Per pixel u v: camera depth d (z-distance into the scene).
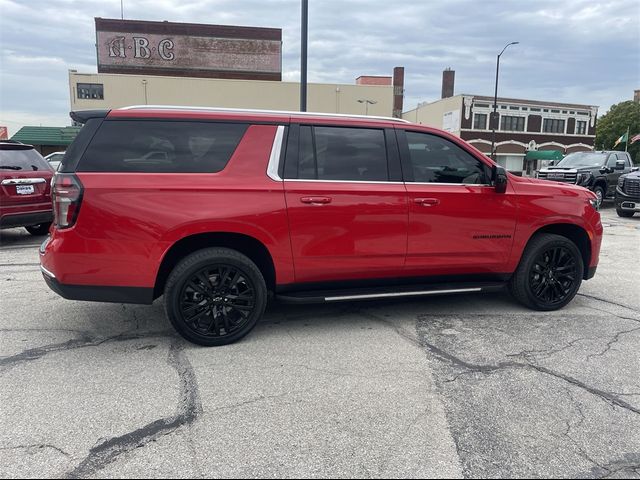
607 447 2.59
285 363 3.58
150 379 3.30
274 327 4.36
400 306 5.04
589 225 4.95
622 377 3.41
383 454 2.50
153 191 3.56
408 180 4.27
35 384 3.21
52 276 3.57
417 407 2.96
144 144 3.65
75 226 3.47
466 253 4.47
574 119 48.69
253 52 41.28
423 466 2.41
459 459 2.47
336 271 4.10
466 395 3.12
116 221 3.51
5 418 2.78
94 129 3.59
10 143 7.88
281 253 3.90
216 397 3.06
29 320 4.48
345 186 4.02
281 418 2.82
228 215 3.70
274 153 3.89
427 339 4.10
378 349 3.87
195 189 3.64
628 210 13.80
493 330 4.34
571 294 4.95
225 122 3.83
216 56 40.81
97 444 2.55
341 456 2.48
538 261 4.79
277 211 3.82
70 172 3.51
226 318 3.88
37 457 2.43
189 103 36.56
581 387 3.25
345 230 4.03
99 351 3.78
